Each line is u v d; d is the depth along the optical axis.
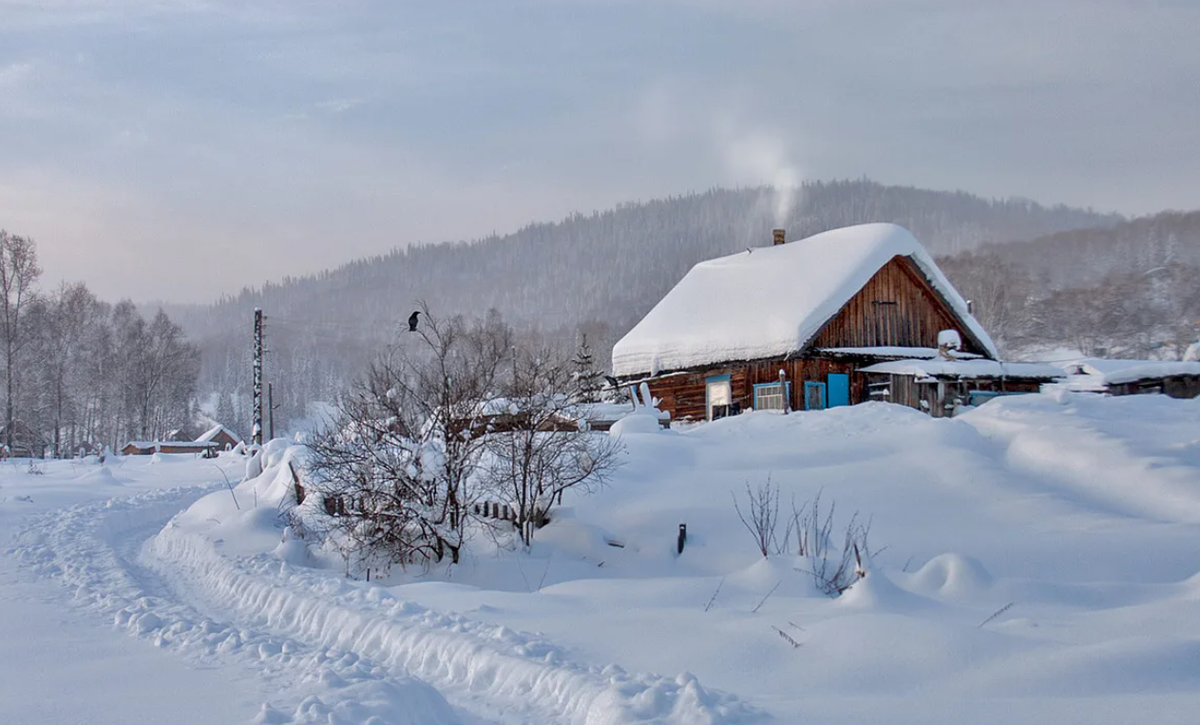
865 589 8.60
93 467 37.16
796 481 14.59
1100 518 12.18
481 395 13.41
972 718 5.29
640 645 7.51
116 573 12.91
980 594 9.24
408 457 12.93
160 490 27.59
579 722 5.96
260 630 9.29
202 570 13.17
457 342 13.88
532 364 13.98
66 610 10.30
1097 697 5.61
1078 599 9.08
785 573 10.54
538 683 6.61
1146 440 14.88
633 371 33.06
